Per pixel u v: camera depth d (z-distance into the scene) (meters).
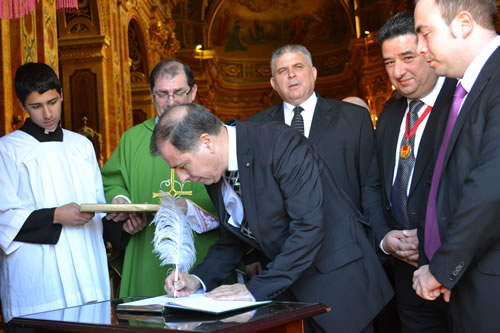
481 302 2.00
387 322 3.25
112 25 10.56
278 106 3.63
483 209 1.87
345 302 2.46
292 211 2.30
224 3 23.50
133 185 3.38
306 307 1.93
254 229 2.40
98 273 3.12
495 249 1.97
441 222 2.21
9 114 5.97
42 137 3.07
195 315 1.90
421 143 2.74
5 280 2.93
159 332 1.67
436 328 2.73
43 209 2.87
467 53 2.10
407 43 2.74
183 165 2.26
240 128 2.40
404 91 2.82
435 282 2.01
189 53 20.39
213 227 3.14
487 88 2.05
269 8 24.31
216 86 23.36
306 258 2.24
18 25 6.28
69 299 2.90
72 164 3.14
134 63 13.92
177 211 2.44
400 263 2.84
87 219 2.90
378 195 3.11
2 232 2.84
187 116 2.23
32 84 2.90
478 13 2.06
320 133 3.31
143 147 3.44
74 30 9.91
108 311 2.08
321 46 24.23
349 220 2.58
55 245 2.92
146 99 13.79
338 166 3.26
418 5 2.14
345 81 23.08
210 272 2.57
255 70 24.66
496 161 1.88
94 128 9.76
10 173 2.93
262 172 2.35
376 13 19.09
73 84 9.85
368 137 3.30
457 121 2.14
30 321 1.97
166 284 2.37
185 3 20.88
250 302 2.06
